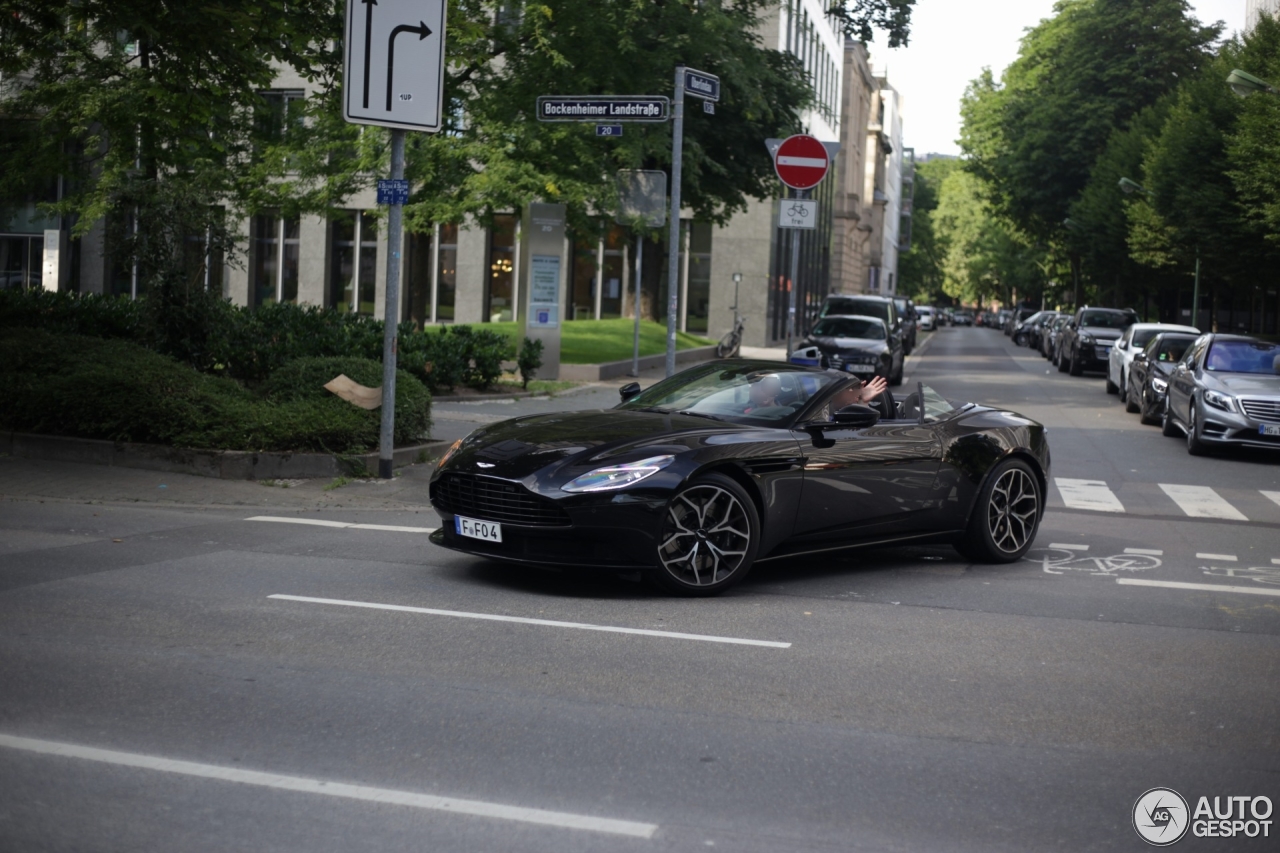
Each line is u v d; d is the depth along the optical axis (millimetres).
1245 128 31359
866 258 90312
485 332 21141
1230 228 37094
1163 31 55562
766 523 7840
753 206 45406
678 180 14352
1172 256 44625
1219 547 10352
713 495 7562
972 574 8859
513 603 7207
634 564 7293
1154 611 7750
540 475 7258
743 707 5363
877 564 9133
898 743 4965
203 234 15461
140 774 4324
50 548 8336
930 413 9078
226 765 4441
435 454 13055
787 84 29688
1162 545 10375
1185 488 14102
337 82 16812
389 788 4277
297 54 15578
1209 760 4906
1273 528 11578
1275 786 4633
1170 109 41250
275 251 45375
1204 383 17500
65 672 5500
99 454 11758
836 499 8188
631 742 4852
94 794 4133
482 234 44469
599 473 7230
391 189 11578
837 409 8391
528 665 5895
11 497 10250
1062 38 60656
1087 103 56969
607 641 6406
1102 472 15250
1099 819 4238
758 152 30250
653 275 39344
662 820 4074
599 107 14266
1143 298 63406
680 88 14172
